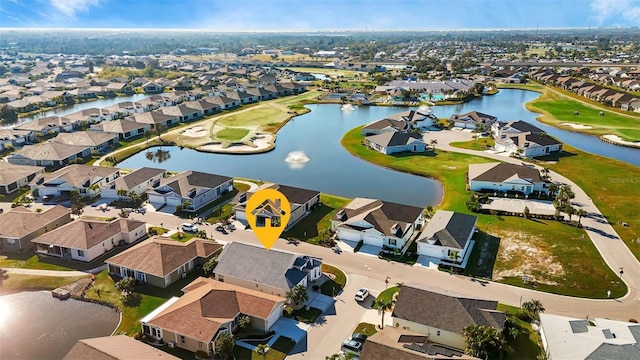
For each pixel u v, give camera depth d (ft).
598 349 149.89
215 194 317.22
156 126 501.97
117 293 202.39
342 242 249.34
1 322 183.93
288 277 198.29
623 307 188.44
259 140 479.41
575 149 418.10
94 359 142.10
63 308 193.88
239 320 173.17
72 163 399.03
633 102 595.47
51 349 167.32
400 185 348.59
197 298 175.83
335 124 563.48
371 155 422.00
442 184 343.67
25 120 600.80
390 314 185.57
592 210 284.00
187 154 441.27
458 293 188.65
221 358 158.71
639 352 147.74
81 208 299.38
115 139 466.70
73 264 229.04
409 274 216.54
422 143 429.38
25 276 218.18
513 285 205.67
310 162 410.93
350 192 335.47
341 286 206.39
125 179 320.70
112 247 245.24
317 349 164.66
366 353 148.46
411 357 142.82
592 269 216.33
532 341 167.22
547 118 562.66
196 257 224.33
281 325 178.50
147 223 275.80
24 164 394.93
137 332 175.52
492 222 270.26
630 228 257.96
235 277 203.92
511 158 394.93
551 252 232.73
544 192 312.29
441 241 229.86
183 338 165.37
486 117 519.60
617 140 452.76
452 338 164.66
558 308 188.14
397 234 238.89
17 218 253.44
